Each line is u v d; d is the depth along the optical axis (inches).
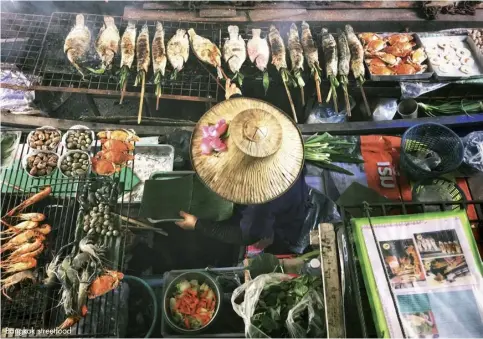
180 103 222.4
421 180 186.2
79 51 205.8
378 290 107.4
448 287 107.3
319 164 192.7
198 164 138.8
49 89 196.7
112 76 209.9
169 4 233.6
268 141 126.2
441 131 188.1
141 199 170.9
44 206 159.9
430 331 102.8
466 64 221.3
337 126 201.2
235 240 170.1
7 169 166.1
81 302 130.3
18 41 218.5
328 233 121.0
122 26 229.3
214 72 215.2
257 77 214.7
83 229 145.3
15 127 190.4
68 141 166.6
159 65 203.8
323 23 237.6
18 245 142.6
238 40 214.5
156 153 183.0
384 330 103.0
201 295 153.2
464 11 240.8
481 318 103.7
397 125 201.9
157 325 159.9
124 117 200.7
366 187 189.3
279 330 131.2
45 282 138.1
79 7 239.8
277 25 235.1
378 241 113.1
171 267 193.0
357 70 211.0
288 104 231.1
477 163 188.9
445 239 112.7
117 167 162.2
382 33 230.7
